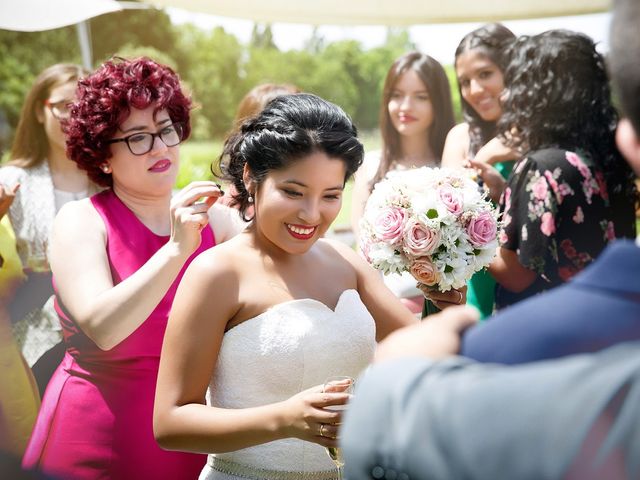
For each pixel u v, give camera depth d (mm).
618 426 967
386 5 5422
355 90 28656
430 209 2482
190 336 2117
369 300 2412
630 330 1082
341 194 2221
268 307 2182
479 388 1048
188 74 26672
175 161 2914
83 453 2793
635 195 3053
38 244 3961
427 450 1059
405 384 1112
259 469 2221
